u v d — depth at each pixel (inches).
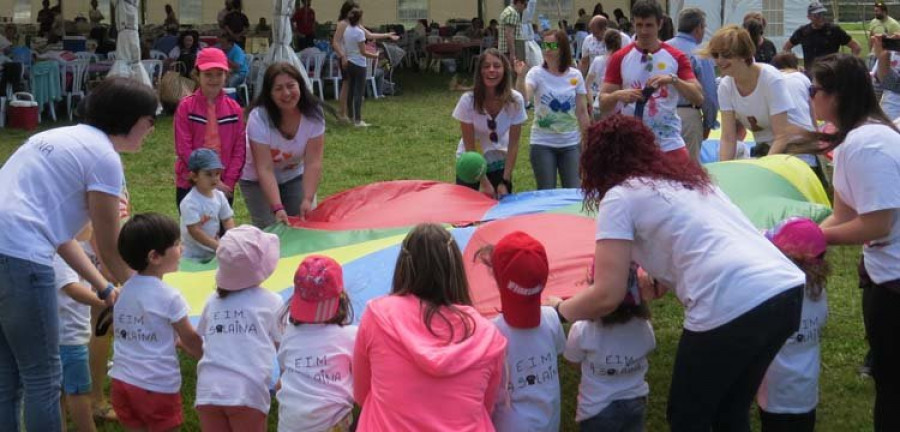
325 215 232.2
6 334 148.9
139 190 410.0
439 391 127.2
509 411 142.1
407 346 128.2
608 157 138.3
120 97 154.6
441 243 135.7
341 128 564.7
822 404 201.6
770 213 190.7
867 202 146.2
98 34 804.6
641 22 255.0
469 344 129.6
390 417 127.0
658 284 151.9
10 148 499.8
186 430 192.1
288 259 206.8
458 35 992.2
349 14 565.3
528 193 239.8
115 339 163.5
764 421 162.6
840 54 153.3
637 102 253.0
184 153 240.7
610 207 135.3
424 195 236.7
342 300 148.3
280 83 227.1
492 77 253.6
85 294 167.8
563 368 219.8
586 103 284.4
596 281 136.9
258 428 154.6
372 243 208.2
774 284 131.5
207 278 201.6
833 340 235.0
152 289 160.9
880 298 152.3
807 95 255.9
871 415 196.2
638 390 154.4
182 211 216.1
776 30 964.6
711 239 133.5
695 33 306.7
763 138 248.1
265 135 231.8
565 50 278.2
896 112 371.2
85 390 176.2
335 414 142.3
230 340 153.4
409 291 135.4
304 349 144.8
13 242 145.7
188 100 243.1
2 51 605.3
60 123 588.4
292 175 245.1
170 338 161.8
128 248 159.5
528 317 141.5
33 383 150.6
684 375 136.7
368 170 443.5
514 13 671.1
